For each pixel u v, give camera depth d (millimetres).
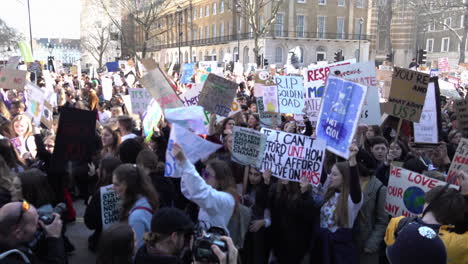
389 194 4375
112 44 77000
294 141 4406
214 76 5734
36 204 3639
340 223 3996
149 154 4441
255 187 4785
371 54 61781
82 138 4918
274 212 4391
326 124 4406
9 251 2525
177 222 2654
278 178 4656
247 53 57188
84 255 5453
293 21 54594
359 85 4180
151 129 6211
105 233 2637
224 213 3615
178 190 5324
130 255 2615
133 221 3416
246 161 4504
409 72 5305
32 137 5848
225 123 6859
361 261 4262
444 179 4281
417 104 5328
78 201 7707
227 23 61938
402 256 1946
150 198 3621
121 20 61750
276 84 7371
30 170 3789
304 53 56031
